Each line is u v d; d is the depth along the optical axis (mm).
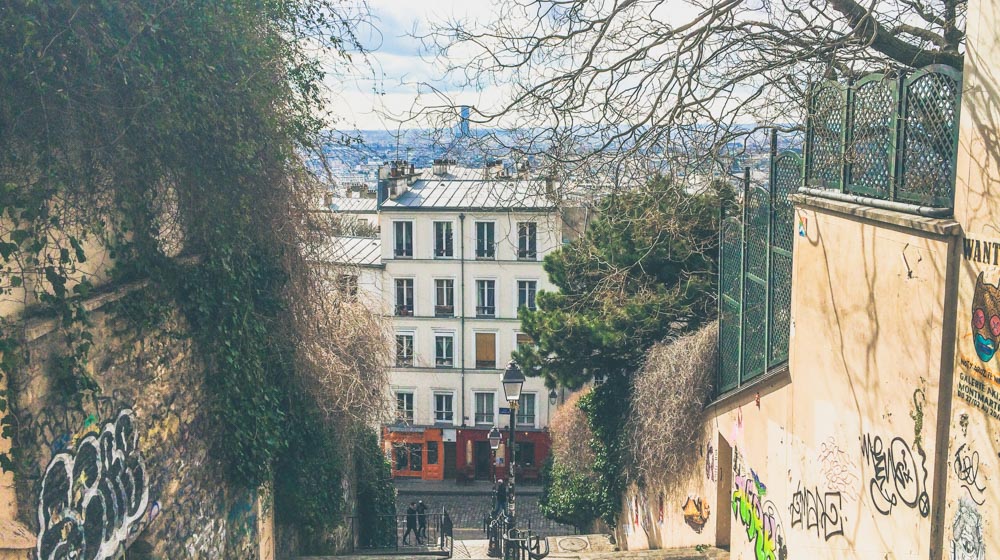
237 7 8172
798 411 8781
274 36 9117
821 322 8117
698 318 15805
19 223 6023
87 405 6961
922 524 6152
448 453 41250
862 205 7258
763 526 9945
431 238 39219
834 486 7809
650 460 14352
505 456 41250
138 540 8164
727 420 11461
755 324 10773
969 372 5590
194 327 9008
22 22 5637
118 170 7203
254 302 10250
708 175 9094
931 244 6008
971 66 5586
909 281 6348
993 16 5332
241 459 10031
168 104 7277
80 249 6500
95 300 6938
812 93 8438
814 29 8289
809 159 8664
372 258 40156
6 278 5961
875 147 7125
